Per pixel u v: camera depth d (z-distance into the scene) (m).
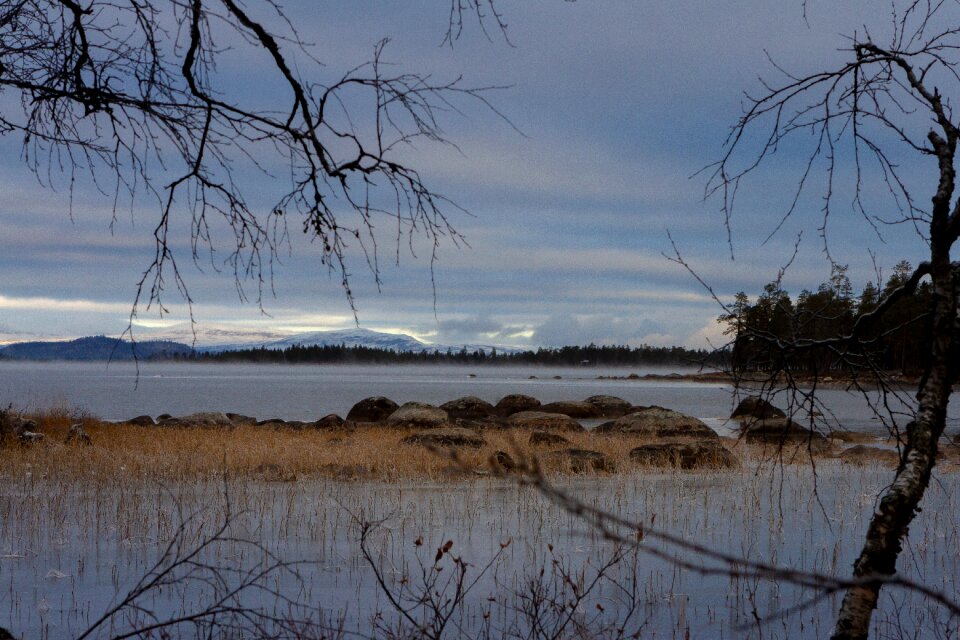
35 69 4.00
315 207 3.74
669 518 11.69
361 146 3.65
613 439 23.50
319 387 119.69
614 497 13.66
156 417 49.56
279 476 15.89
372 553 9.43
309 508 12.23
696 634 6.79
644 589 8.15
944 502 13.06
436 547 9.83
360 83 3.60
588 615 7.27
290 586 8.05
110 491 13.55
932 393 3.38
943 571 8.88
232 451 18.98
